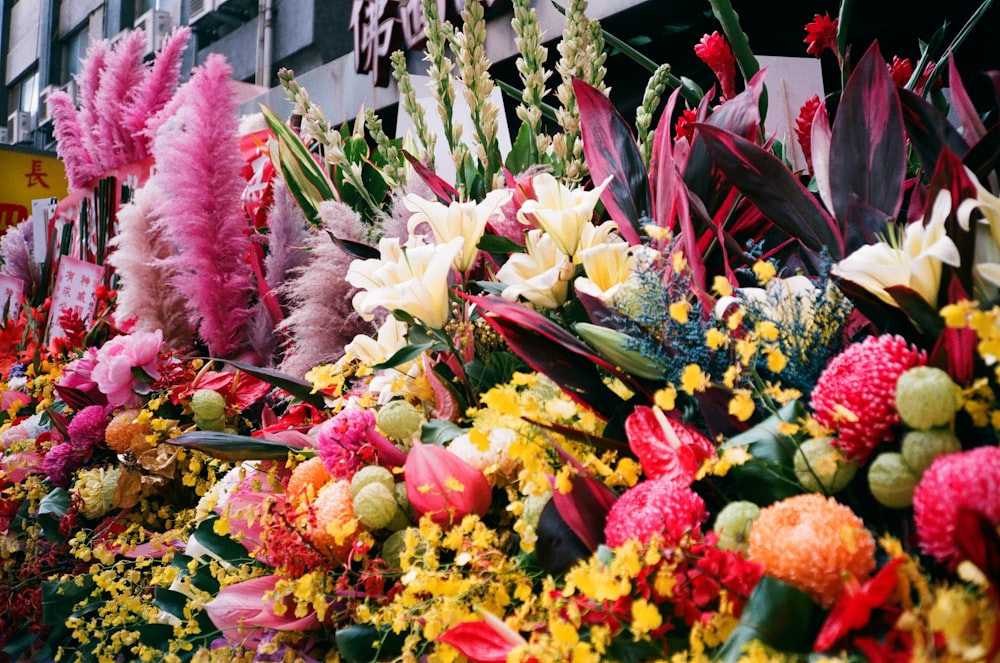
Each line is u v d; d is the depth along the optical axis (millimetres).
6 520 1473
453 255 770
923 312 524
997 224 522
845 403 486
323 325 1111
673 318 598
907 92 663
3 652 1328
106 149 2004
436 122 1438
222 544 919
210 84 1446
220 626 811
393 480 771
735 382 592
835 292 593
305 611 774
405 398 911
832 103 1325
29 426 1670
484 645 561
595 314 679
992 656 368
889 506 477
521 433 612
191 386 1282
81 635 1029
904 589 421
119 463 1312
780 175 678
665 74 1104
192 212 1399
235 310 1418
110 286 1989
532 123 1142
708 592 485
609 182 786
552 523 611
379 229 1168
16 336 2258
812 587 439
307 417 1126
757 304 602
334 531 715
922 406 452
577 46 1075
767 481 533
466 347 866
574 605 525
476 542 620
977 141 605
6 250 2561
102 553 1116
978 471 407
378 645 664
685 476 542
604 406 652
